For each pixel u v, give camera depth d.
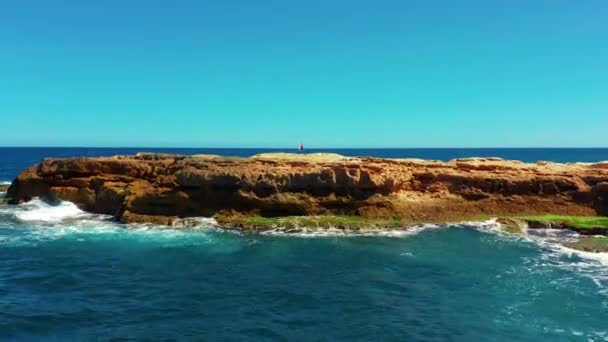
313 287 25.64
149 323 21.00
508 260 30.66
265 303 23.39
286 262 30.11
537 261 30.44
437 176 45.06
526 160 188.00
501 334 20.05
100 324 20.83
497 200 43.53
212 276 27.33
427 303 23.44
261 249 33.00
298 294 24.59
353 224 38.47
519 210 43.00
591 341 19.36
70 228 38.97
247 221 39.06
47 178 48.53
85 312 22.08
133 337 19.64
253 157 48.84
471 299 23.94
